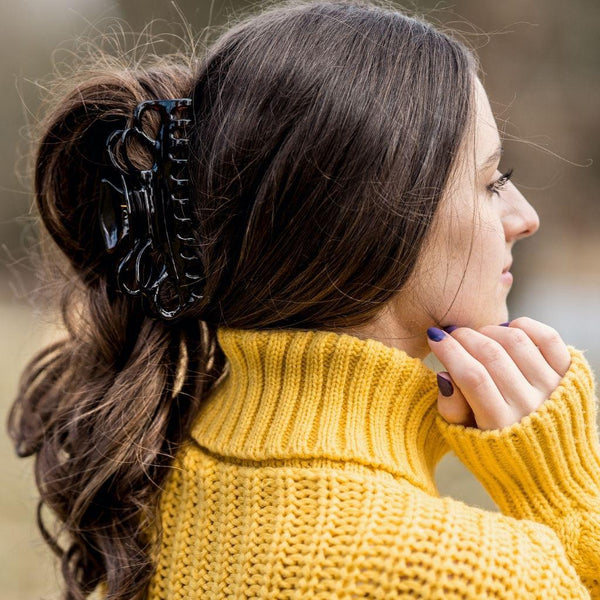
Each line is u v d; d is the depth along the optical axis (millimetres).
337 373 792
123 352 952
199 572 771
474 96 839
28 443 1121
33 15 5840
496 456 827
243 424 805
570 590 678
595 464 847
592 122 4535
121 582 817
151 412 864
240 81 807
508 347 856
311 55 787
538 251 4863
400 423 828
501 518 719
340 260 775
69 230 957
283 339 807
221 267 817
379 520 688
